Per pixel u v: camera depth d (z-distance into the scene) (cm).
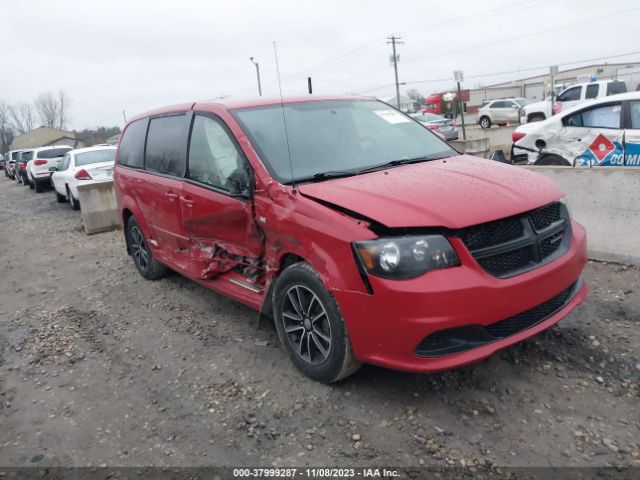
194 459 300
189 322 491
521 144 918
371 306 298
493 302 294
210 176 438
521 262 315
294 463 288
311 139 414
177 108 514
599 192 534
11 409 372
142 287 608
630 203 515
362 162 403
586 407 312
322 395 346
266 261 381
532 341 387
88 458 310
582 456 274
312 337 354
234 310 508
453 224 295
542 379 342
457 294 287
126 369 414
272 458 294
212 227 436
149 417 346
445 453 284
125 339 470
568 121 852
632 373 342
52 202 1689
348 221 311
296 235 339
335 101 473
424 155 431
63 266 771
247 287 420
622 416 303
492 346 302
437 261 292
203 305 530
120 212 638
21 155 2595
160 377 396
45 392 391
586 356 364
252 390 362
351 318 310
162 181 506
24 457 317
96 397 378
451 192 326
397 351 298
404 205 311
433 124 2617
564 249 343
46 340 483
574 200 552
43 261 820
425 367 294
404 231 297
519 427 299
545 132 880
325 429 313
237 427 324
